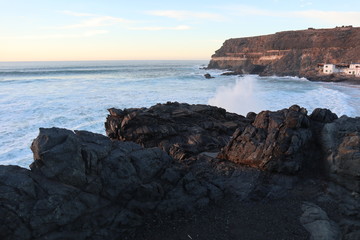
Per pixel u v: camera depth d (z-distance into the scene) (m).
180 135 22.02
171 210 12.55
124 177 11.70
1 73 113.00
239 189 14.34
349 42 115.94
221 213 12.86
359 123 15.64
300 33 131.00
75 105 41.75
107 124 22.47
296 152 15.13
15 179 9.58
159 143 21.09
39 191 9.70
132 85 71.44
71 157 10.50
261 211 12.91
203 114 25.73
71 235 9.91
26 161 21.69
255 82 85.62
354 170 13.23
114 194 11.30
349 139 14.52
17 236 9.02
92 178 10.91
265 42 146.38
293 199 13.56
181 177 13.58
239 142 17.03
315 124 16.73
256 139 16.44
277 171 15.09
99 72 131.25
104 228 10.77
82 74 114.19
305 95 52.50
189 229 11.80
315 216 12.11
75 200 10.23
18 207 9.12
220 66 178.25
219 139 22.11
